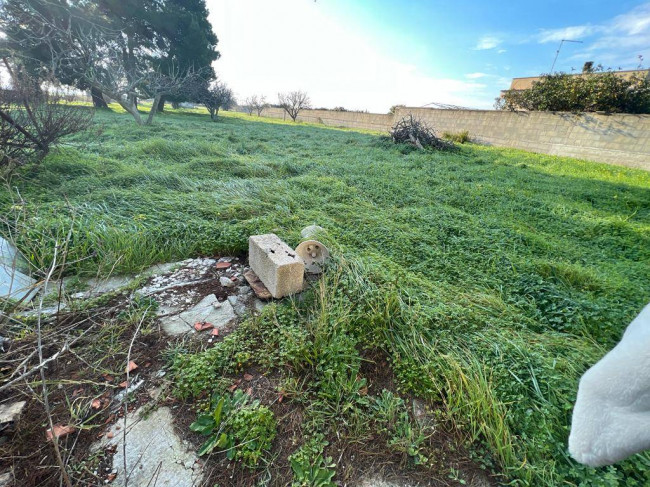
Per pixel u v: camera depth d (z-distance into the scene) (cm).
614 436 67
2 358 143
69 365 150
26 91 381
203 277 237
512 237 337
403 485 115
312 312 193
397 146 931
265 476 113
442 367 155
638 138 869
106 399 137
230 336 172
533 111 1095
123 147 572
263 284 222
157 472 112
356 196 431
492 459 124
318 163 620
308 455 119
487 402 137
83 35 874
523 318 204
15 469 107
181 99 1878
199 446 121
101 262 218
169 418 131
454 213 395
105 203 310
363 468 119
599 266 295
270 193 402
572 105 1082
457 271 260
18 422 120
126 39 1417
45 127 401
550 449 124
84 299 192
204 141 712
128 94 962
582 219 413
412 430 132
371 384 156
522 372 155
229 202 360
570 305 217
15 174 345
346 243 294
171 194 369
